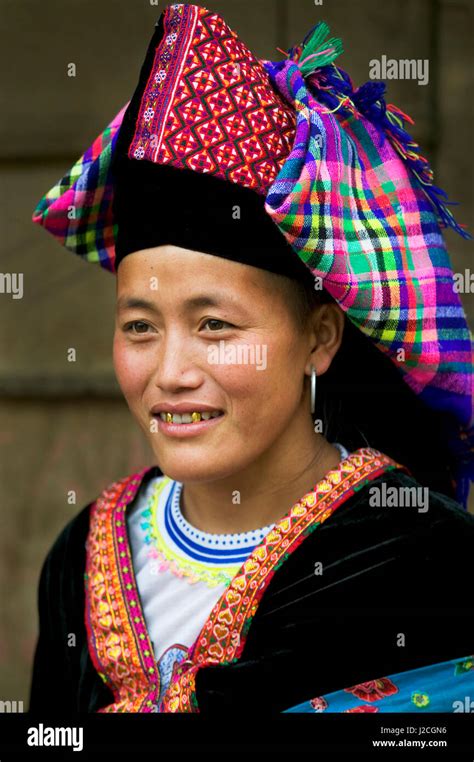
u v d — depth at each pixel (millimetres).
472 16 8930
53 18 9359
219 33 3771
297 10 8930
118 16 9281
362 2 8922
